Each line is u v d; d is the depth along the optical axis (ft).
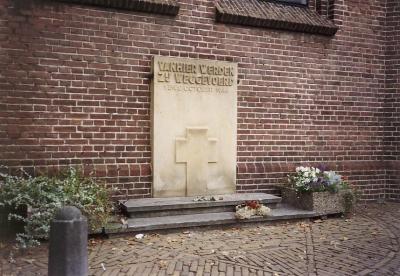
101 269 16.63
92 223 20.01
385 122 31.83
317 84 29.48
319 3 30.55
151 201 23.40
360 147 31.09
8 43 21.43
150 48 24.44
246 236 21.68
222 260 18.02
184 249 19.27
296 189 26.17
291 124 28.60
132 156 24.08
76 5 22.71
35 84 21.95
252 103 27.35
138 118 24.21
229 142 26.23
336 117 30.17
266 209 23.84
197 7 25.66
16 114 21.62
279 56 28.17
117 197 23.59
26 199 19.38
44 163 22.16
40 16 22.02
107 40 23.40
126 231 20.77
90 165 23.09
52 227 12.76
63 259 12.60
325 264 17.90
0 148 21.30
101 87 23.32
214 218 22.79
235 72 26.25
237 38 26.86
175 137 24.79
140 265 17.16
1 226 20.10
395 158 31.65
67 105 22.59
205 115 25.53
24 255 18.10
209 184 25.77
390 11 31.71
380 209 28.91
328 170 29.60
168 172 24.67
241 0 28.07
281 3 29.81
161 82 24.36
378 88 31.73
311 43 29.25
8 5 21.40
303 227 23.72
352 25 30.68
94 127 23.20
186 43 25.38
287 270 17.12
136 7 23.85
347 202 26.43
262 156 27.68
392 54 31.71
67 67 22.57
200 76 25.34
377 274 16.90
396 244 20.84
